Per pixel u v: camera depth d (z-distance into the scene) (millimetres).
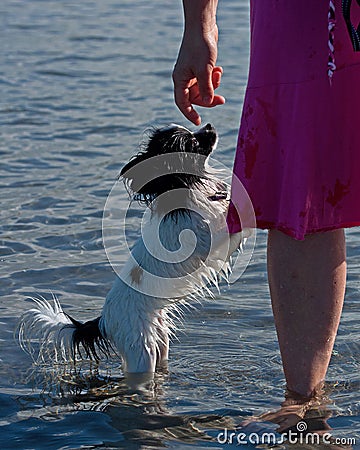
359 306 4852
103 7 18875
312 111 3307
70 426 3645
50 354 4508
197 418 3676
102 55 13477
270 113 3422
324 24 3271
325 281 3475
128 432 3555
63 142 8617
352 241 5906
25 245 5918
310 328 3520
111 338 4418
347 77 3301
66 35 15305
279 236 3502
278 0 3352
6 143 8602
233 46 13742
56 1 19641
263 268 5504
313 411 3570
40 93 10930
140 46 14203
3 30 15852
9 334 4664
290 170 3371
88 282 5328
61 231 6168
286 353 3588
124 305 4387
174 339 4617
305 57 3305
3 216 6477
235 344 4535
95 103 10328
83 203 6750
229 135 8391
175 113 9648
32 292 5168
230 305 5000
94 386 4152
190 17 3623
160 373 4266
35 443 3465
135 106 10094
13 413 3812
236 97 10242
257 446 3318
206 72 3621
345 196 3375
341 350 4320
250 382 4090
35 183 7297
